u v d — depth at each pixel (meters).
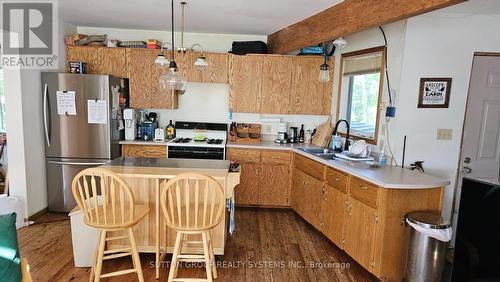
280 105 4.43
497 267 1.69
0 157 4.56
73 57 4.23
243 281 2.61
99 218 2.37
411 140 3.09
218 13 3.44
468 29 2.98
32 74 3.65
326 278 2.70
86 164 3.88
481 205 1.78
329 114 4.43
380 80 3.35
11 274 1.61
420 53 2.99
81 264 2.72
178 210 2.28
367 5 2.52
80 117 3.82
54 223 3.63
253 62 4.36
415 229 2.35
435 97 3.05
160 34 4.59
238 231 3.59
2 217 1.64
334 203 3.16
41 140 3.82
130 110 4.26
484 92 3.10
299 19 3.57
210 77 4.39
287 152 4.20
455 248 1.94
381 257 2.52
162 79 2.68
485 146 3.18
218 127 4.61
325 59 4.25
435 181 2.50
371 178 2.56
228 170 2.83
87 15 3.76
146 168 2.74
